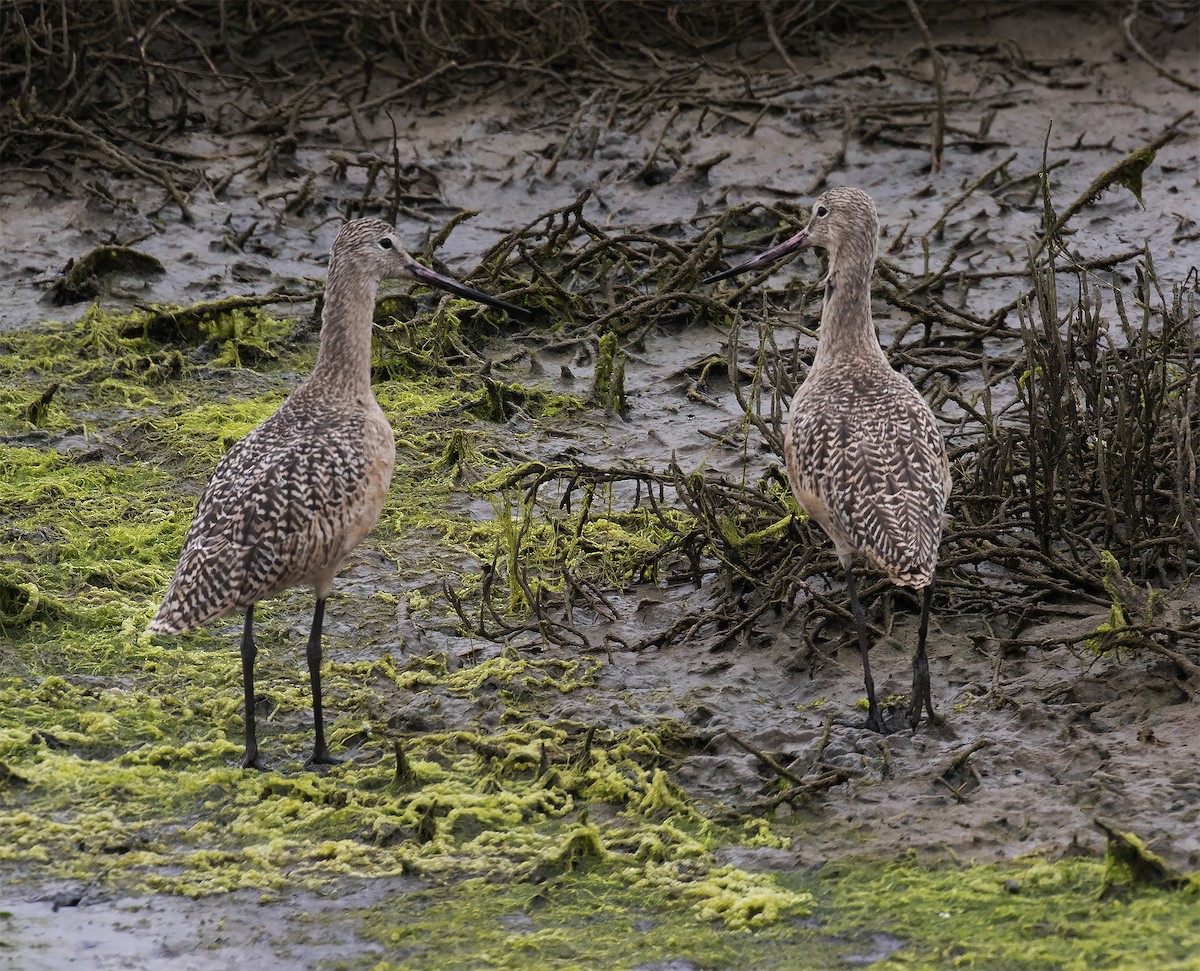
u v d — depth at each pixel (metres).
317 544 9.75
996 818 9.14
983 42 25.08
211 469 14.53
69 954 8.22
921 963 7.99
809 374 11.73
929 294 17.42
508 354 17.12
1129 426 12.04
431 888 8.80
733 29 24.81
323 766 10.06
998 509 12.29
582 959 8.15
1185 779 9.34
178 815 9.54
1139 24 25.20
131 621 11.80
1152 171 20.75
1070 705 10.34
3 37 22.89
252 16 24.77
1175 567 11.95
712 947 8.21
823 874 8.79
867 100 23.34
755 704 10.80
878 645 11.41
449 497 14.12
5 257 19.08
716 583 12.44
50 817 9.48
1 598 11.93
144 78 22.45
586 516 12.87
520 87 24.06
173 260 19.12
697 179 20.81
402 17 24.59
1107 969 7.80
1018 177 20.86
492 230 19.91
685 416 15.64
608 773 9.76
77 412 15.74
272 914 8.58
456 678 11.14
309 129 22.58
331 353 10.66
